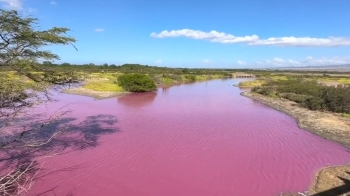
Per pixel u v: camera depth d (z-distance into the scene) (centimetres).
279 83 4806
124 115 2295
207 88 5106
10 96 800
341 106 2489
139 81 4169
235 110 2636
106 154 1337
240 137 1669
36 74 1052
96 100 3180
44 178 1065
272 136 1709
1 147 811
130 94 3894
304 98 3144
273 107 2852
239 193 970
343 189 968
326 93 2678
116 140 1566
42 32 1005
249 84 5559
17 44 952
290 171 1161
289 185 1030
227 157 1319
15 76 973
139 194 956
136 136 1653
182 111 2517
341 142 1602
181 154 1351
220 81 7394
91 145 1472
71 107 2638
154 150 1403
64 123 1950
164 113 2403
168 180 1067
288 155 1360
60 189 983
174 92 4281
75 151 1372
